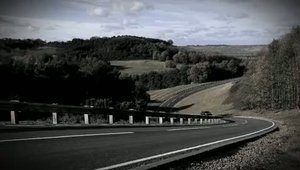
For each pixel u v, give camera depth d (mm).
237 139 17156
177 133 18328
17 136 11344
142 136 15117
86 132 14281
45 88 43594
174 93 126688
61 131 13852
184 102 112812
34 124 15812
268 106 83875
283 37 76438
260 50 87938
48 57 53375
